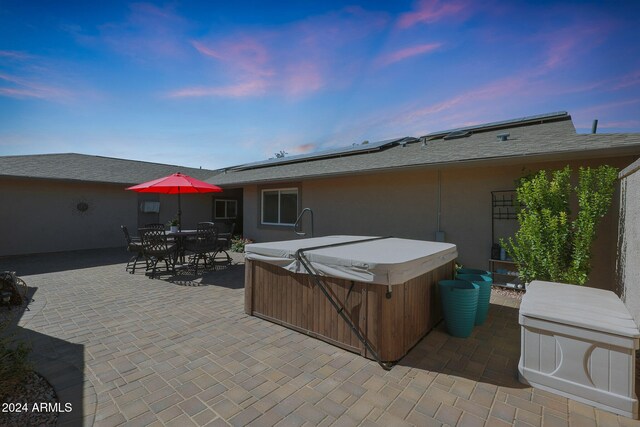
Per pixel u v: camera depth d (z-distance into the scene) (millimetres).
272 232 10602
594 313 2674
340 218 8805
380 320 3098
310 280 3701
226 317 4352
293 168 10789
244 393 2604
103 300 5129
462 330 3725
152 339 3637
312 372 2943
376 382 2787
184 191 7930
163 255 6945
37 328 3945
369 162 8492
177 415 2320
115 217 11773
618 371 2400
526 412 2404
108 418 2281
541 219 4531
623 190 4184
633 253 3699
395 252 3816
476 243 6535
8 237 9531
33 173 9938
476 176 6535
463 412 2389
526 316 2756
